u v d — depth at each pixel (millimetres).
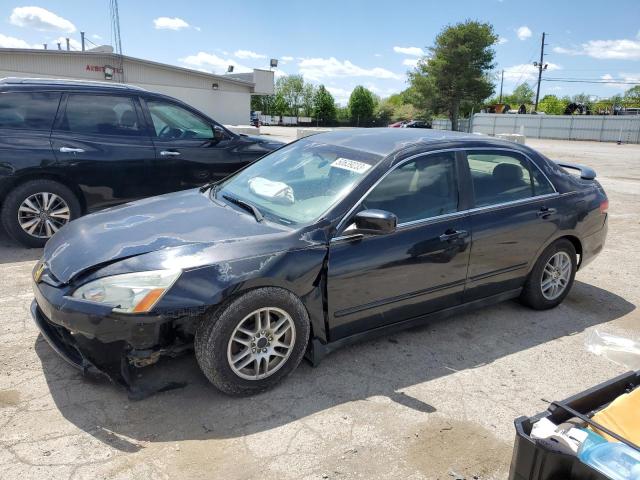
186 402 3043
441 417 3053
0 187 5508
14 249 5805
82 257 3076
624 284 5582
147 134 6238
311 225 3262
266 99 78875
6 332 3803
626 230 8055
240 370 3031
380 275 3455
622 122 41344
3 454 2559
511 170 4277
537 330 4293
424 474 2596
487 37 57000
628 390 2379
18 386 3123
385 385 3348
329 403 3117
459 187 3910
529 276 4465
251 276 2932
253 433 2811
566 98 86125
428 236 3641
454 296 3936
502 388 3398
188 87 33625
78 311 2805
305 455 2672
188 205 3803
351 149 3900
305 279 3133
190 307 2781
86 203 6000
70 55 28156
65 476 2439
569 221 4496
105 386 3162
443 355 3789
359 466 2621
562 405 2111
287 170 3996
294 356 3213
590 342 4113
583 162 20391
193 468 2535
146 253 3000
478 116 50969
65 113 5797
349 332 3479
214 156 6660
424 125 58344
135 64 30906
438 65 58156
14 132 5504
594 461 1809
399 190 3615
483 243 3949
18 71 26703
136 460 2566
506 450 2809
